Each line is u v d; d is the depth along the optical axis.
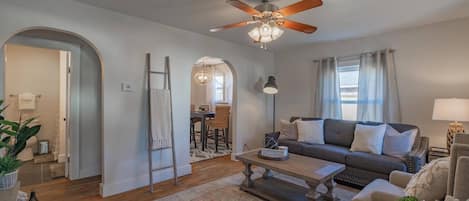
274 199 2.76
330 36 4.10
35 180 3.44
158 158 3.50
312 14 3.06
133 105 3.24
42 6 2.51
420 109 3.60
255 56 5.02
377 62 3.92
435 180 1.55
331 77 4.49
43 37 3.23
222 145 6.05
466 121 2.96
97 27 2.90
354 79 4.28
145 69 3.35
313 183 2.44
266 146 4.21
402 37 3.75
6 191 1.41
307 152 3.71
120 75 3.11
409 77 3.69
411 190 1.64
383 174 2.97
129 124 3.21
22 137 1.60
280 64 5.36
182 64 3.74
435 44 3.46
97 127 3.75
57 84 5.12
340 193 3.06
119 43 3.10
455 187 1.32
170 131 3.48
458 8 2.87
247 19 3.27
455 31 3.30
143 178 3.32
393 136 3.27
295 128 4.24
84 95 3.62
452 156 1.41
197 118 6.16
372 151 3.32
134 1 2.73
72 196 2.93
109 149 3.02
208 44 4.11
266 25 2.55
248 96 4.89
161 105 3.39
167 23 3.47
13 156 1.55
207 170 4.02
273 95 5.45
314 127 4.10
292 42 4.55
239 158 3.11
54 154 4.57
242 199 2.86
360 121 3.96
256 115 5.07
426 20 3.31
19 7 2.38
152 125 3.28
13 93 4.72
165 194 3.03
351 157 3.24
